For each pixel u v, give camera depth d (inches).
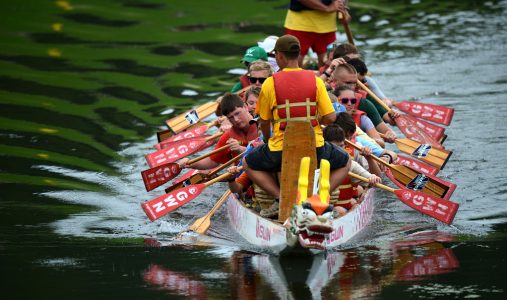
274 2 2507.4
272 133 1054.4
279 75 970.7
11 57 1973.4
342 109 1165.1
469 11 2394.2
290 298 831.1
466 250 972.6
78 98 1690.5
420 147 1257.4
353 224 1026.1
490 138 1438.2
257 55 1435.8
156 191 1249.4
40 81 1800.0
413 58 1953.7
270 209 1020.5
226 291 854.5
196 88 1765.5
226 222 1124.5
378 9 2443.4
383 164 1132.5
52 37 2149.4
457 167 1310.3
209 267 932.0
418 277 884.0
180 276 903.7
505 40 2076.8
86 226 1095.0
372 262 936.3
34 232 1065.5
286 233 912.3
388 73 1841.8
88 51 2039.9
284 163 954.1
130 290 863.1
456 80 1774.1
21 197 1200.2
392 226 1082.7
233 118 1116.5
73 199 1201.4
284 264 935.0
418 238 1024.9
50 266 940.0
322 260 946.1
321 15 1658.5
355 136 1170.0
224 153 1163.9
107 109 1625.2
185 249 1002.1
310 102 966.4
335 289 853.8
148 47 2080.5
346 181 1062.4
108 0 2522.1
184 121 1366.9
